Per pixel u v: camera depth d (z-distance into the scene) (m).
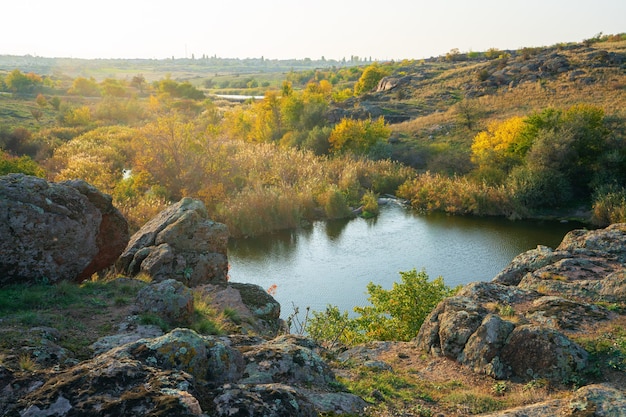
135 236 18.28
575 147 49.16
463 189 48.81
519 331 11.16
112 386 6.06
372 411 8.36
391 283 30.94
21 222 12.68
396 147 64.81
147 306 11.55
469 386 10.68
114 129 84.44
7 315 10.27
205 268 16.88
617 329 11.78
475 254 36.22
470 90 85.50
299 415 6.57
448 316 12.75
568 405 8.51
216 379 7.57
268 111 81.94
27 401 5.81
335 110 82.25
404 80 103.38
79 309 11.41
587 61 82.81
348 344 16.83
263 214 42.47
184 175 47.25
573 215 45.75
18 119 100.94
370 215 46.94
